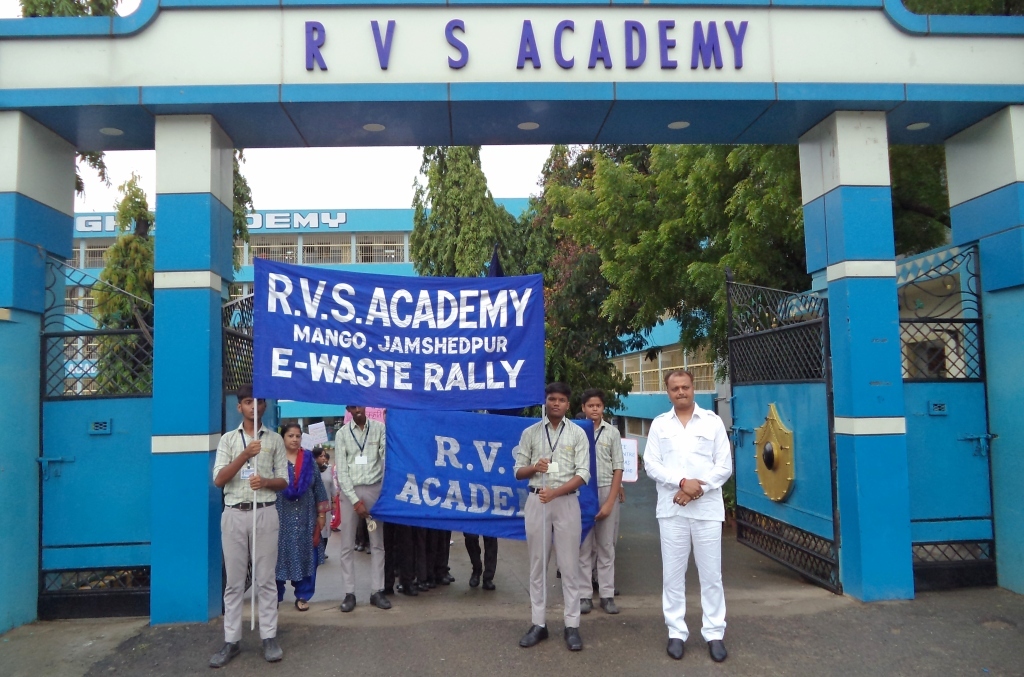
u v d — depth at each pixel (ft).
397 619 19.75
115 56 19.52
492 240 51.67
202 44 19.65
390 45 19.80
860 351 20.52
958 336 22.74
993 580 21.77
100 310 32.32
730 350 28.45
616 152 54.80
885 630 18.31
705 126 22.08
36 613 20.08
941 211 30.01
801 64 20.47
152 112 19.74
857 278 20.68
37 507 20.33
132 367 21.38
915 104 20.68
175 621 18.99
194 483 19.16
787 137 23.22
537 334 19.79
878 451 20.34
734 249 31.71
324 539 30.19
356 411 22.08
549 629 18.72
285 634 18.52
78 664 16.99
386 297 19.77
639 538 34.12
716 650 16.72
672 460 16.84
